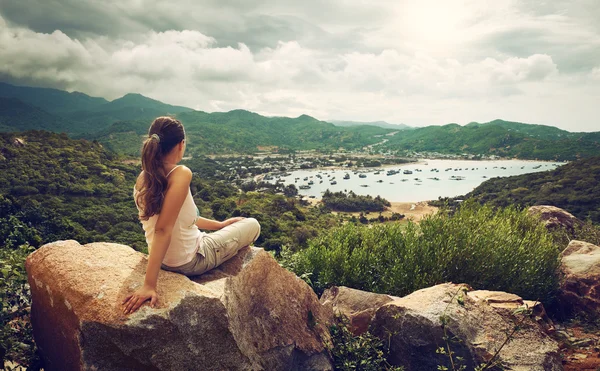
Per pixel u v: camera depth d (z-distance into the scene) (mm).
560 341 4449
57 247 2664
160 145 2340
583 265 6332
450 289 3676
